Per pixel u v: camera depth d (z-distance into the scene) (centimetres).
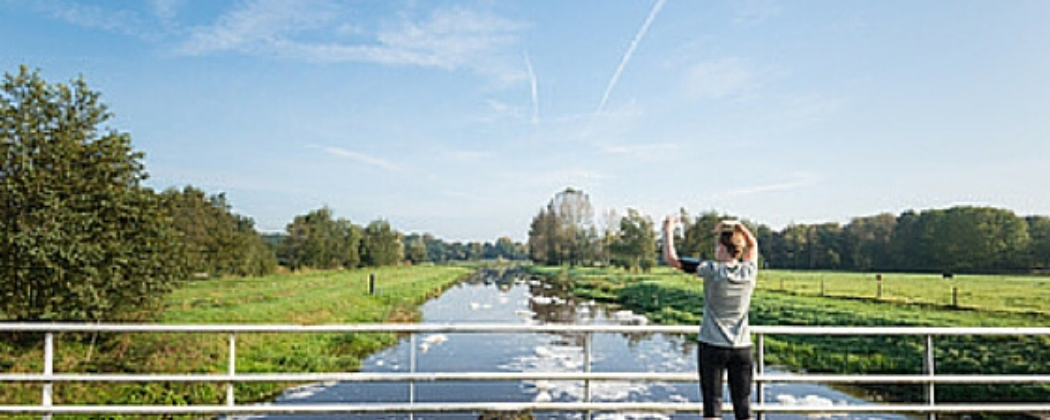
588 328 455
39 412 431
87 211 1130
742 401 373
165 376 433
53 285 1073
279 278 4606
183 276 1347
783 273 6706
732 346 370
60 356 1108
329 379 442
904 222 6831
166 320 1830
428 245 16838
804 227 8112
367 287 4056
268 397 1188
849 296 3266
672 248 395
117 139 1196
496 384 1349
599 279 5700
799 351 1731
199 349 1346
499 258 16175
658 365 1617
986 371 1305
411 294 3972
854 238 7394
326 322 2344
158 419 952
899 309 2562
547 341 2002
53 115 1150
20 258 1040
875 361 1518
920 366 1405
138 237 1212
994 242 5831
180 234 1342
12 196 1061
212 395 1104
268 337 1642
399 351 1789
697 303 3111
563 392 1292
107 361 1142
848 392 1308
